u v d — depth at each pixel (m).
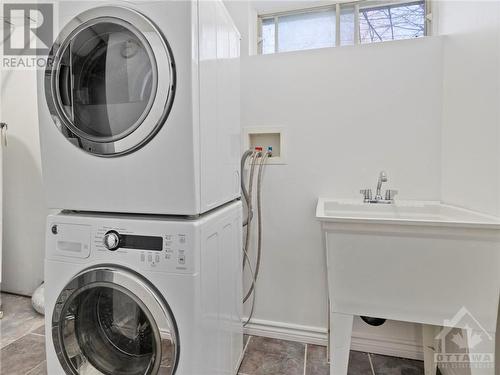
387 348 1.52
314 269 1.64
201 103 0.95
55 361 1.02
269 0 1.80
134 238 0.93
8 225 2.27
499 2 0.99
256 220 1.73
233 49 1.32
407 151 1.50
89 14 0.94
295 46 1.91
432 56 1.45
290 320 1.69
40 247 2.23
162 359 0.89
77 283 0.97
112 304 1.05
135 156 0.95
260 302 1.73
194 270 0.89
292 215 1.67
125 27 0.91
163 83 0.88
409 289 1.01
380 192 1.49
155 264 0.91
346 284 1.07
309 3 1.83
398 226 0.98
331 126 1.59
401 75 1.49
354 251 1.04
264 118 1.69
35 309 2.02
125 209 0.97
